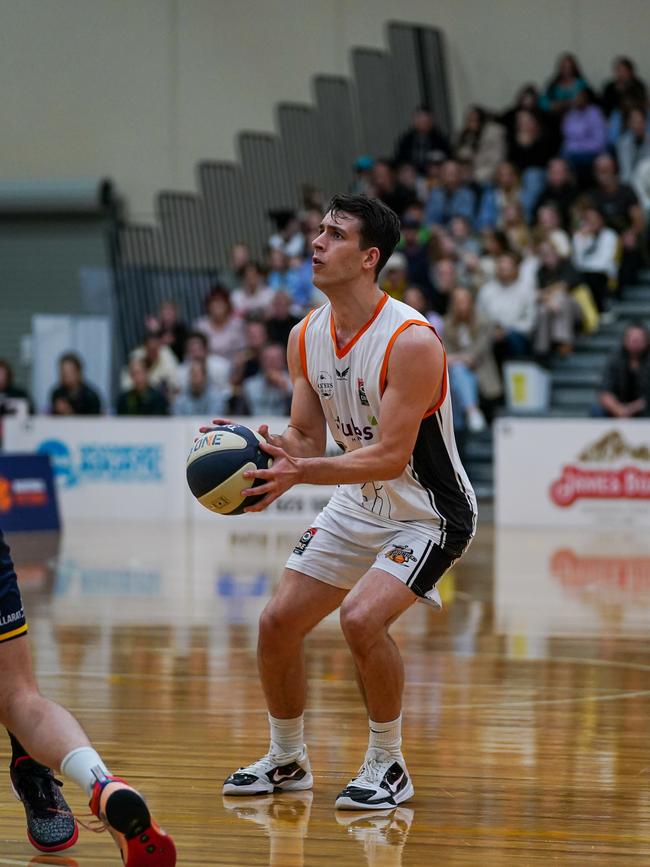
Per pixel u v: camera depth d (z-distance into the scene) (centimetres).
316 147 2858
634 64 2745
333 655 936
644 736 700
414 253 2277
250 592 1253
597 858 497
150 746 670
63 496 2141
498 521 1959
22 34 3009
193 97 2986
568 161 2425
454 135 2867
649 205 2403
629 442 1903
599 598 1219
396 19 2902
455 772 627
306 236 2495
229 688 815
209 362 2214
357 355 559
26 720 461
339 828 535
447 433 577
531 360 2158
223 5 2970
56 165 3017
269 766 592
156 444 2103
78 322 2588
